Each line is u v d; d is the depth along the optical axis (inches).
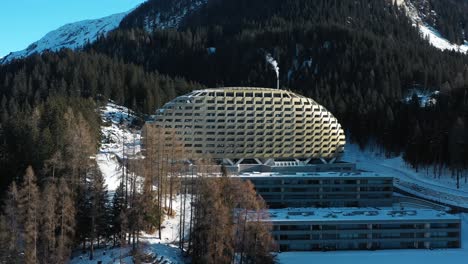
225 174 4414.4
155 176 4333.2
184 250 3902.6
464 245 4911.4
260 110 7263.8
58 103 5910.4
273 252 4461.1
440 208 5876.0
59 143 4328.3
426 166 7564.0
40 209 3189.0
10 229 3144.7
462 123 6953.7
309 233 4692.4
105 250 3671.3
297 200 5989.2
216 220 3304.6
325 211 5177.2
